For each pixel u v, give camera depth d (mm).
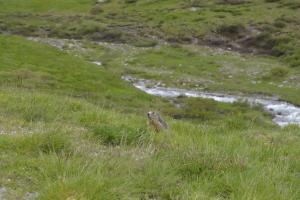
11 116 26188
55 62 75938
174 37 134750
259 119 57688
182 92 93500
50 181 15258
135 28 146000
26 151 18656
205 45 128875
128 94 69438
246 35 129000
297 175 19156
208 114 66750
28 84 60812
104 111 29469
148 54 121000
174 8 163875
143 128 23250
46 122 26047
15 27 151000
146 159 17922
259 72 104750
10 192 15102
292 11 144625
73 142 20172
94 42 135125
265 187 16141
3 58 71812
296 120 74188
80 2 191875
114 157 18016
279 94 91438
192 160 17984
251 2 160625
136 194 15414
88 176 15227
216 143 23250
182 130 28188
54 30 147000
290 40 120312
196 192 15516
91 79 71750
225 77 102750
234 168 17703
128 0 186875
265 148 22797
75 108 30719
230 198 15445
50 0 192875
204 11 154125
